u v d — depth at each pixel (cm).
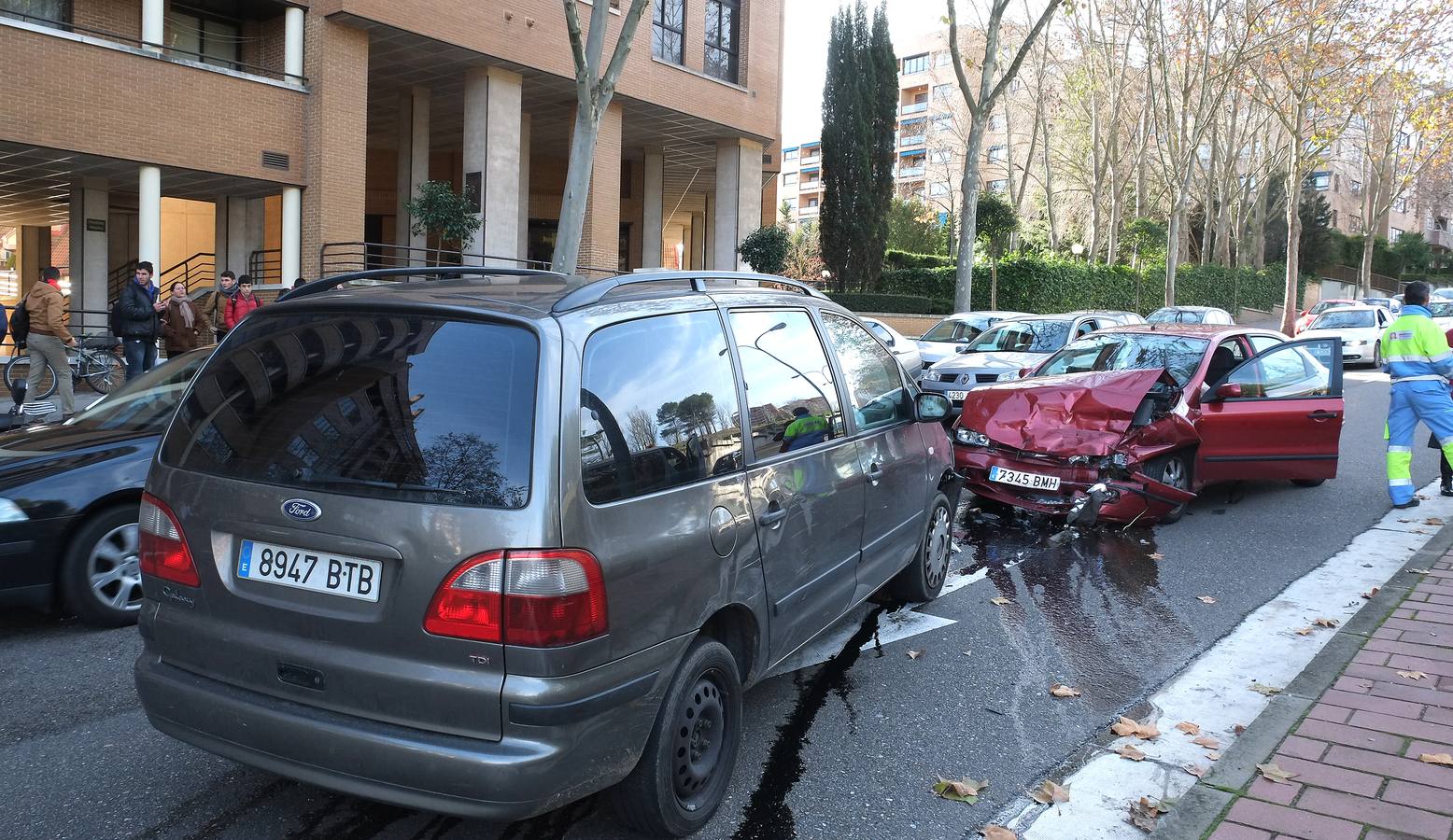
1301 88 3039
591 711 272
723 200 2612
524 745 262
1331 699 428
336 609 279
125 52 1465
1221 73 3014
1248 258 5612
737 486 339
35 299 1122
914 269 3572
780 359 398
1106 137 4325
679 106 2308
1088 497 724
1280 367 873
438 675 266
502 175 2009
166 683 304
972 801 355
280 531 286
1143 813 344
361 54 1741
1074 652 508
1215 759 388
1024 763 386
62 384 1156
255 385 314
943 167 6012
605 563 275
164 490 312
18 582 489
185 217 2470
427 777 266
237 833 324
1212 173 4653
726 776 339
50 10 1595
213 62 1834
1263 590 616
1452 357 834
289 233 1706
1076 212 5191
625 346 308
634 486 292
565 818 337
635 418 302
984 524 790
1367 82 2845
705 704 327
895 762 387
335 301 316
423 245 2212
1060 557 693
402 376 290
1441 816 328
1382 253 7056
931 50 8188
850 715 430
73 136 1416
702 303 358
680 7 2325
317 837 323
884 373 509
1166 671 484
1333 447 884
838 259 3200
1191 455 800
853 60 3131
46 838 319
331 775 278
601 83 1238
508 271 376
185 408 324
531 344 282
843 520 421
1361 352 2402
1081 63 3934
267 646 288
